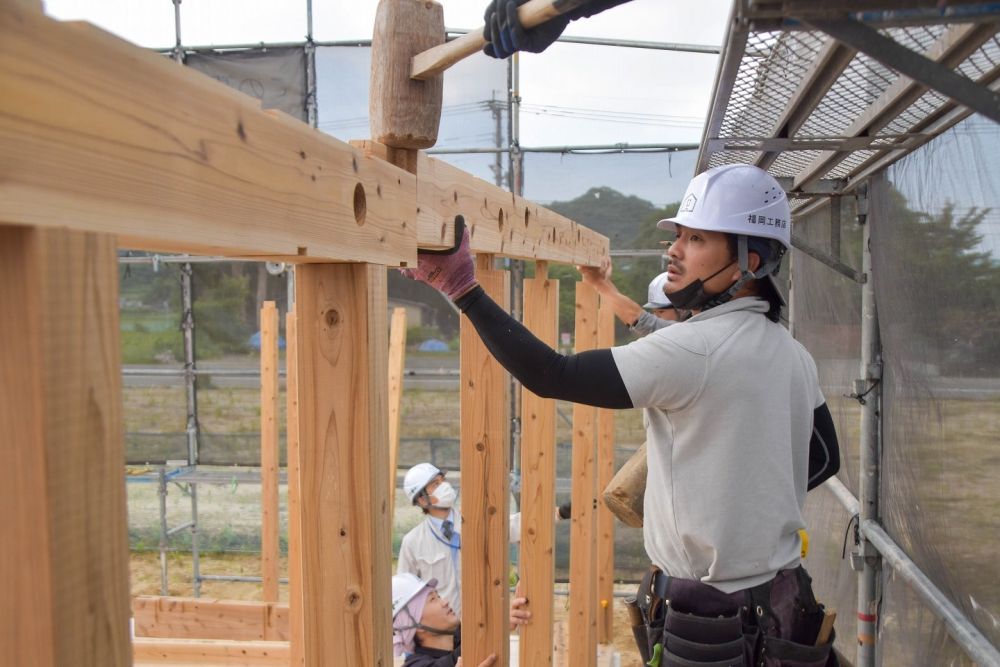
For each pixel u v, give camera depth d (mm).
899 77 1912
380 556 1338
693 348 1625
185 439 8477
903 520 2805
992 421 2012
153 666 4383
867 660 3131
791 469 1736
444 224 1731
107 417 634
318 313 1300
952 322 2311
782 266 5277
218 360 8461
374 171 1316
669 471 1704
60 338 586
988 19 912
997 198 1960
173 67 753
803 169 3150
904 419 2799
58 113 599
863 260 3184
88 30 633
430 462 8328
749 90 2074
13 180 553
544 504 2887
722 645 1658
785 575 1743
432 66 1413
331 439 1303
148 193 710
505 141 7910
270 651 4391
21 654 585
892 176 2861
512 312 7980
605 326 4715
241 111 882
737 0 934
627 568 7766
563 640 4930
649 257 7918
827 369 4062
